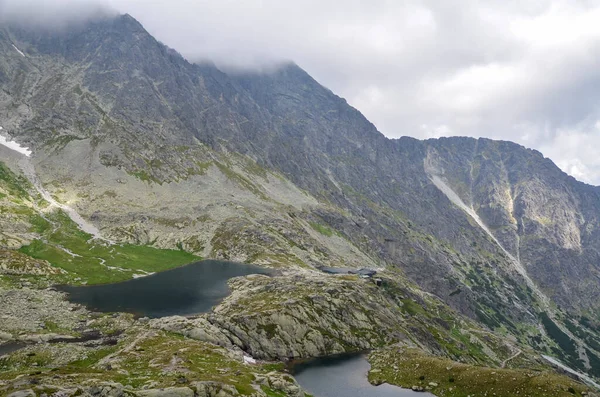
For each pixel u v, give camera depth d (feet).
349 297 440.04
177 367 207.92
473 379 264.11
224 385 180.55
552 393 235.20
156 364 213.25
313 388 267.80
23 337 259.19
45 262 461.78
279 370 301.63
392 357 333.01
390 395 258.98
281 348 335.47
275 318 355.56
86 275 463.01
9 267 414.41
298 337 352.28
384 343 394.32
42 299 351.67
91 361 228.22
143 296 415.64
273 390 203.00
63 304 351.46
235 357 270.26
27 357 222.28
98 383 150.41
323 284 465.88
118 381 172.45
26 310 314.14
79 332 289.53
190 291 451.53
